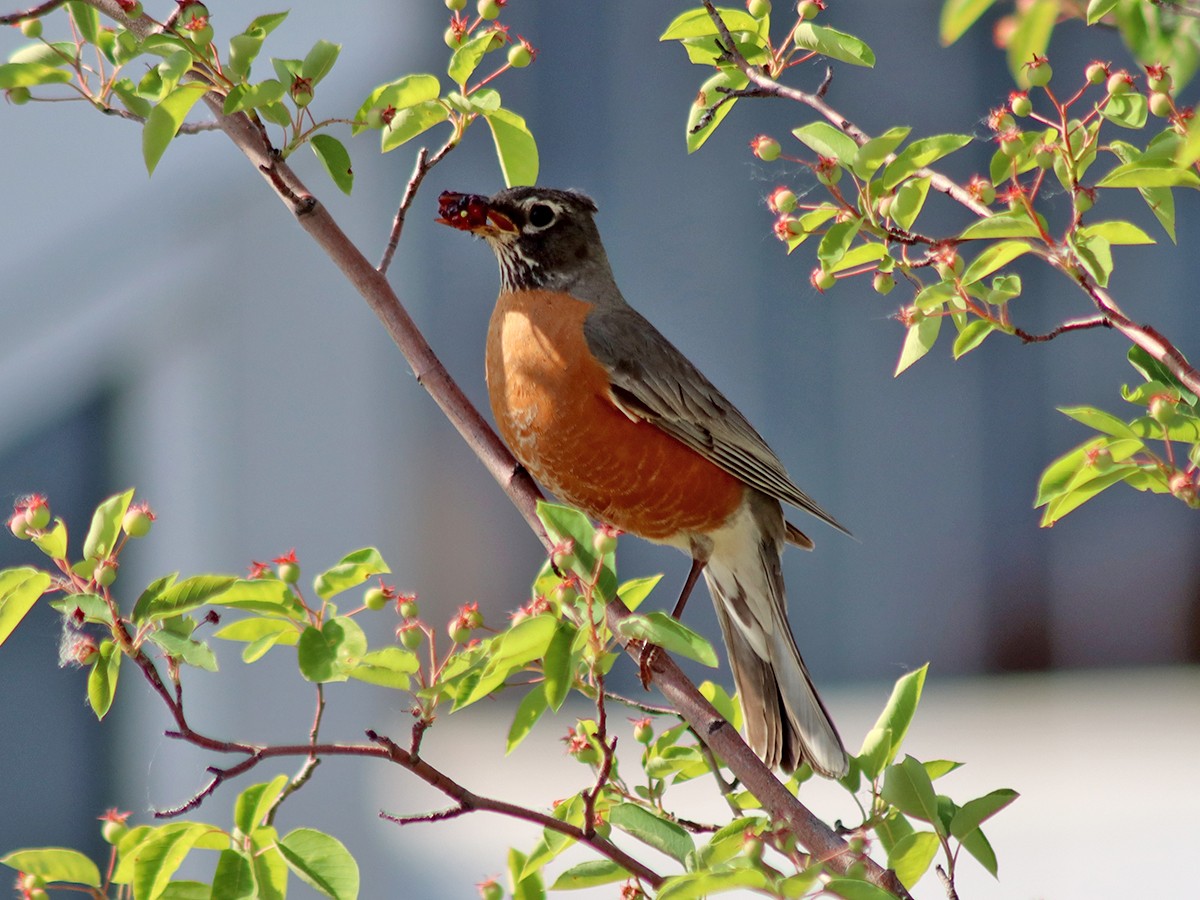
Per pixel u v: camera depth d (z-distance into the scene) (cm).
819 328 1393
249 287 1242
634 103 1364
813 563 1437
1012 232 469
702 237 1370
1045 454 1416
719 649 1380
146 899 421
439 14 1239
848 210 494
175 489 1224
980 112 1327
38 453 1200
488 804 446
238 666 1202
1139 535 1446
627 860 451
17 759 1198
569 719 1288
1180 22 333
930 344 487
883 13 1332
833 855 437
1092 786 1307
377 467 1275
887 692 1429
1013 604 1436
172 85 479
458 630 450
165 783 1195
